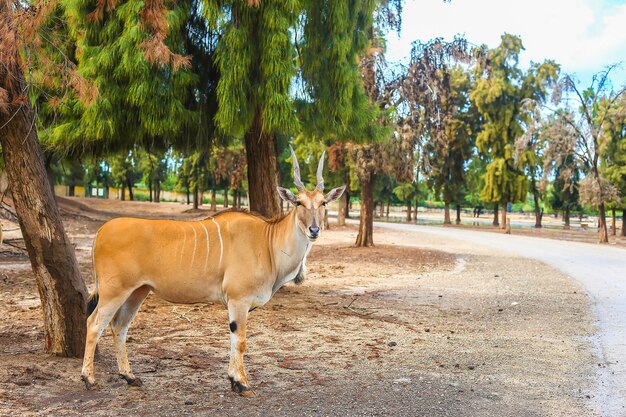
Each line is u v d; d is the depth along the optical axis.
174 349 7.79
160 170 71.25
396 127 22.75
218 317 10.13
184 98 11.62
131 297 6.23
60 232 6.89
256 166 13.23
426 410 5.57
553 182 53.88
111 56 10.80
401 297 13.07
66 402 5.53
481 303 12.40
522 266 20.20
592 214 91.94
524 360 7.61
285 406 5.59
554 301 12.70
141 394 5.85
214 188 58.06
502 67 47.94
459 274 17.83
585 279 16.61
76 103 11.24
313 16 11.68
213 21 10.52
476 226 55.25
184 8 11.37
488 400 5.94
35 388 5.83
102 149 12.81
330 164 30.70
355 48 12.71
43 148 12.55
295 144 36.47
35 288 13.17
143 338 8.43
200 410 5.43
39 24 6.07
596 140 34.34
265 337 8.72
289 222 6.29
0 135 6.62
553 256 24.06
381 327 9.67
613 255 24.67
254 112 11.19
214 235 6.12
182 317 10.05
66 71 6.73
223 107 10.71
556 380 6.71
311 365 7.16
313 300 12.37
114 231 5.91
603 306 12.05
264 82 10.91
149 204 66.88
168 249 6.02
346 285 14.97
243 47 10.63
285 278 6.38
